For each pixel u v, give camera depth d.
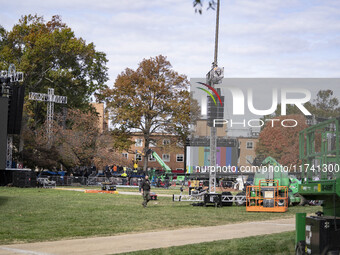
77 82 73.69
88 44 74.44
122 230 17.81
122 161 73.38
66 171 69.12
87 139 69.19
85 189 51.25
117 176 71.25
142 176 72.31
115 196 39.34
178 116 75.62
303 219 10.84
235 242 14.37
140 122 77.94
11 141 53.06
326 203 10.85
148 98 77.44
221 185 51.62
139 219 21.59
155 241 15.07
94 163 71.12
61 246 13.92
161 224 19.94
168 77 78.44
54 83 74.75
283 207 27.25
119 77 78.69
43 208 25.83
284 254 12.05
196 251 12.69
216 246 13.59
